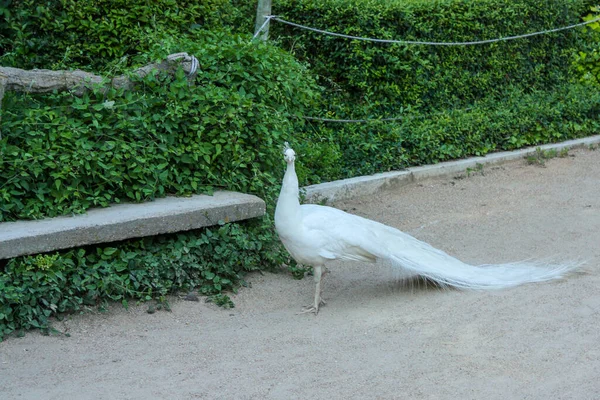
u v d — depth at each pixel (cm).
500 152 1187
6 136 668
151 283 662
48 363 559
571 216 920
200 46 823
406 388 520
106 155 685
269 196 776
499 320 627
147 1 945
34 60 920
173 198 721
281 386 524
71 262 626
